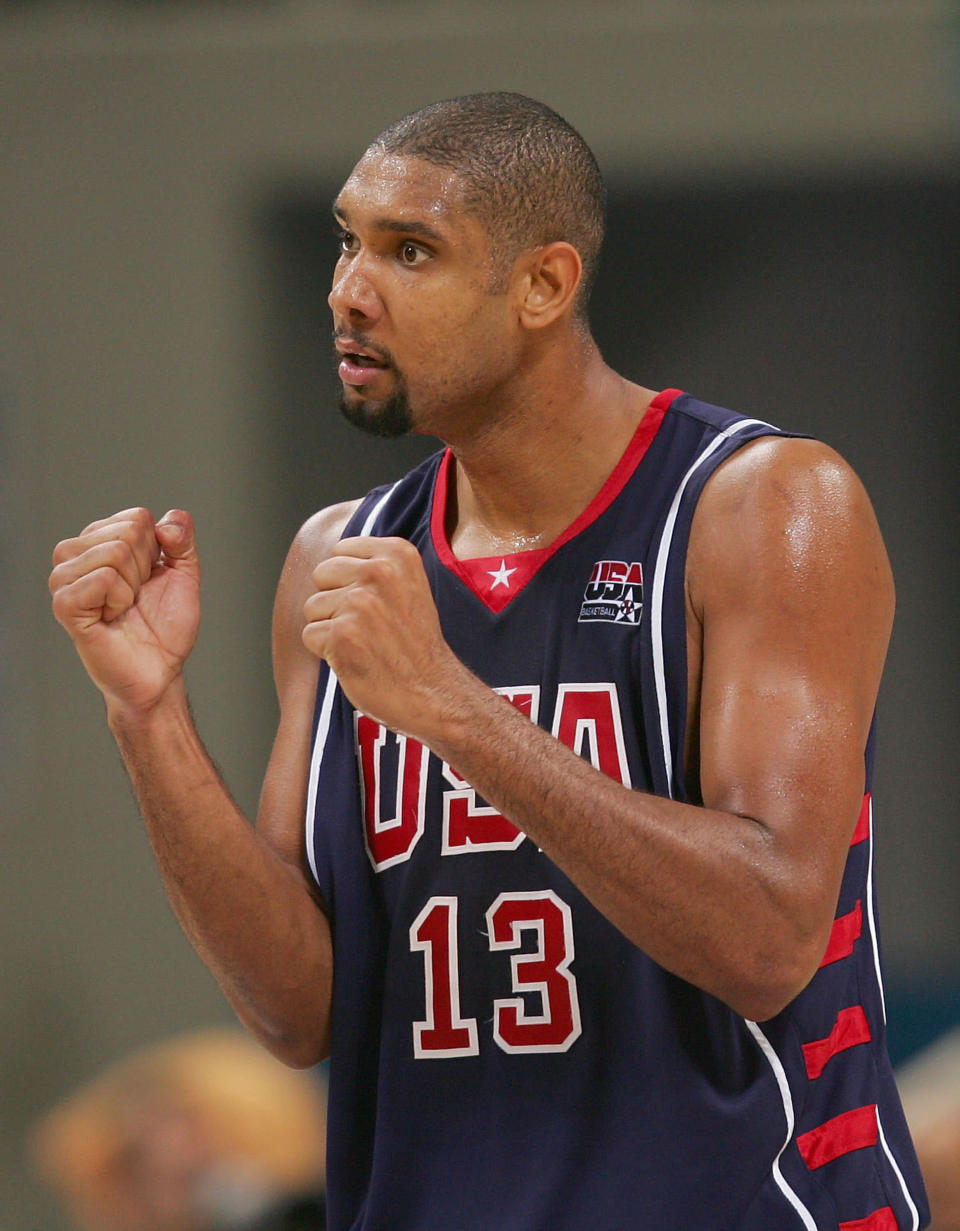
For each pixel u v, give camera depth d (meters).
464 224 6.68
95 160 26.83
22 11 26.55
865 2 25.47
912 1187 7.02
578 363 7.09
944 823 27.05
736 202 26.31
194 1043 15.74
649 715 6.71
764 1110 6.51
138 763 7.01
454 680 6.15
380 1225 6.95
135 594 6.95
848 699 6.44
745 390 26.78
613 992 6.70
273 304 26.95
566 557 7.03
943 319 26.42
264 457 27.05
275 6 26.38
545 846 6.09
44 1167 24.30
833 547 6.57
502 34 25.98
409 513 7.78
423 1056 6.95
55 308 26.95
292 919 7.16
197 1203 12.95
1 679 26.52
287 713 7.82
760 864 6.04
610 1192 6.52
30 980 26.38
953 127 25.48
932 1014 19.11
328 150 26.53
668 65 25.83
